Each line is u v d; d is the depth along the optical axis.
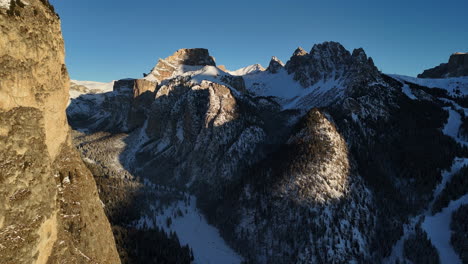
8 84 20.00
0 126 18.78
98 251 27.20
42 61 24.56
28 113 21.56
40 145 21.56
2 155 18.41
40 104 23.61
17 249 17.41
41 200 20.03
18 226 17.92
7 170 18.23
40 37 24.64
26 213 18.59
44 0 26.73
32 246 18.36
